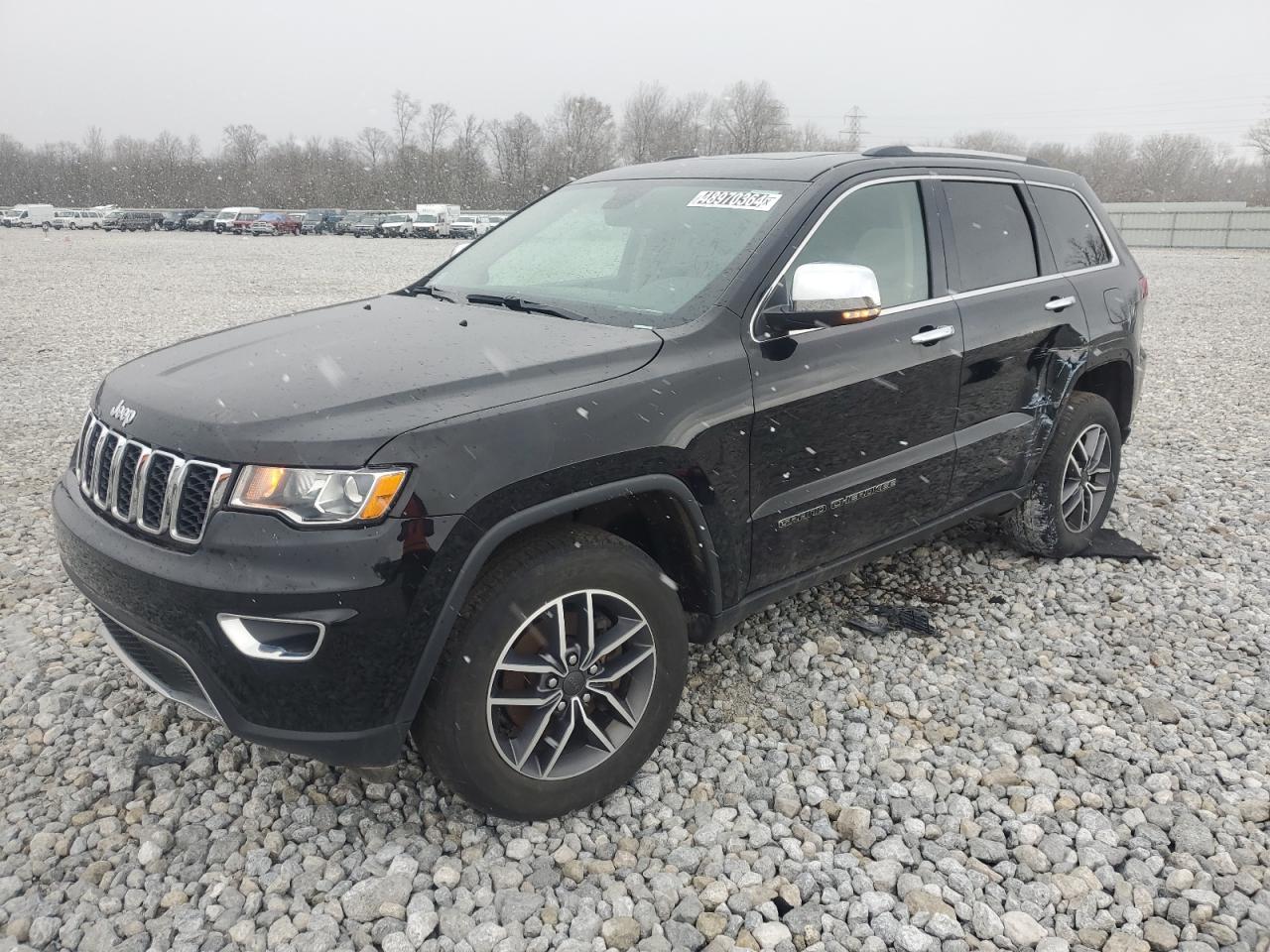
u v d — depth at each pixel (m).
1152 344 11.73
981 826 2.67
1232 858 2.52
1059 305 4.01
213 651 2.23
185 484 2.30
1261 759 2.96
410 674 2.26
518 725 2.57
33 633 3.70
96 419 2.71
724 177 3.52
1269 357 10.62
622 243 3.38
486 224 50.78
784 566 3.08
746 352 2.86
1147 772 2.91
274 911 2.30
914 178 3.59
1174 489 5.57
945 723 3.19
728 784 2.83
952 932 2.26
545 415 2.41
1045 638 3.78
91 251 32.56
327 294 17.50
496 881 2.42
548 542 2.46
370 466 2.19
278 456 2.21
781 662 3.54
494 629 2.34
